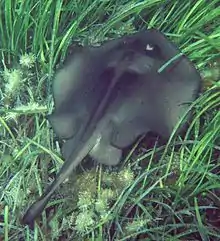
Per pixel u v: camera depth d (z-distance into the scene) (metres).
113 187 1.04
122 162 1.06
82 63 1.04
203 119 1.09
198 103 1.05
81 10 1.15
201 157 1.07
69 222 1.03
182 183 1.05
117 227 1.03
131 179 1.04
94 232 1.04
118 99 0.98
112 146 0.99
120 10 1.12
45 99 1.11
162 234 1.02
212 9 1.11
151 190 1.05
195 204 1.01
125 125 0.99
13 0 1.13
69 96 1.02
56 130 1.01
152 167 1.07
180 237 1.05
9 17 1.11
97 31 1.12
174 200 1.05
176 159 1.06
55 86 1.03
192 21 1.10
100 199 1.01
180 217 1.05
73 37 1.14
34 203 0.96
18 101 1.12
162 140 1.07
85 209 1.02
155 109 1.00
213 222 1.07
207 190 1.06
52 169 1.08
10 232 1.05
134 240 1.03
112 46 1.04
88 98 1.00
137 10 1.10
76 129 0.99
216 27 1.11
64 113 1.01
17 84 1.09
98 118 0.97
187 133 1.05
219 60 1.08
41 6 1.10
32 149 1.09
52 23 1.14
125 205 1.05
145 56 1.01
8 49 1.13
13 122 1.11
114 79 0.99
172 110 1.01
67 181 1.04
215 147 1.04
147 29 1.07
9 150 1.10
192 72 1.01
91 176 1.04
